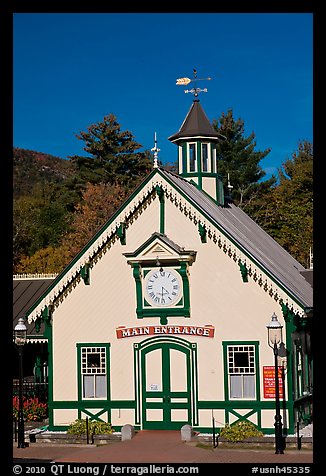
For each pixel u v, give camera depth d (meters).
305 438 26.64
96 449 26.75
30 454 26.28
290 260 37.94
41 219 68.88
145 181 30.14
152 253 29.78
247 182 70.62
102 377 30.45
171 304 29.78
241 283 29.12
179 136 34.62
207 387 29.22
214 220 29.38
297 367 29.52
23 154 137.88
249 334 28.89
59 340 30.89
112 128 73.75
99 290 30.62
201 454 25.34
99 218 62.16
